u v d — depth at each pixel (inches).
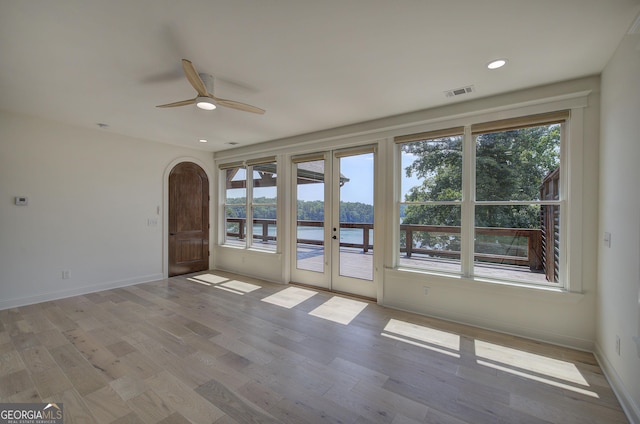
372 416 74.0
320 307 150.3
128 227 189.3
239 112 140.6
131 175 190.2
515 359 100.6
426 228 142.7
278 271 197.6
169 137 190.7
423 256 143.8
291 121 155.1
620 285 81.2
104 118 151.3
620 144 81.9
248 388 84.7
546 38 80.1
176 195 214.5
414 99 123.8
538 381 88.6
